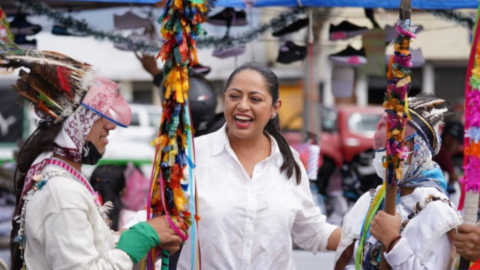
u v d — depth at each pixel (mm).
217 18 4906
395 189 2643
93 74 2566
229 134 3115
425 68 14055
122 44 4910
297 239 3361
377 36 5070
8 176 7184
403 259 2625
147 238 2582
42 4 4672
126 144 9891
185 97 2668
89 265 2443
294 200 3121
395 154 2598
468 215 2604
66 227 2443
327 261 5586
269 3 4391
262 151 3109
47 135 2537
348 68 5316
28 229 2492
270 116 3055
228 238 2984
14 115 9672
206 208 2980
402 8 2496
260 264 3016
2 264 2846
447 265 2740
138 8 4793
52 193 2465
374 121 11398
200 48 5020
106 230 2611
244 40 5031
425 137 2756
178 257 2918
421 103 2826
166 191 2711
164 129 2719
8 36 4523
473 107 2615
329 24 5145
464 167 2631
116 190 4480
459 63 13875
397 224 2656
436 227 2662
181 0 2580
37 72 2516
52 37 5527
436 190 2760
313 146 4719
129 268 2529
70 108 2520
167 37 2621
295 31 5023
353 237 3000
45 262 2504
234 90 2986
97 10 4812
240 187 3021
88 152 2561
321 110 11586
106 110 2549
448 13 4836
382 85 15125
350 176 7422
